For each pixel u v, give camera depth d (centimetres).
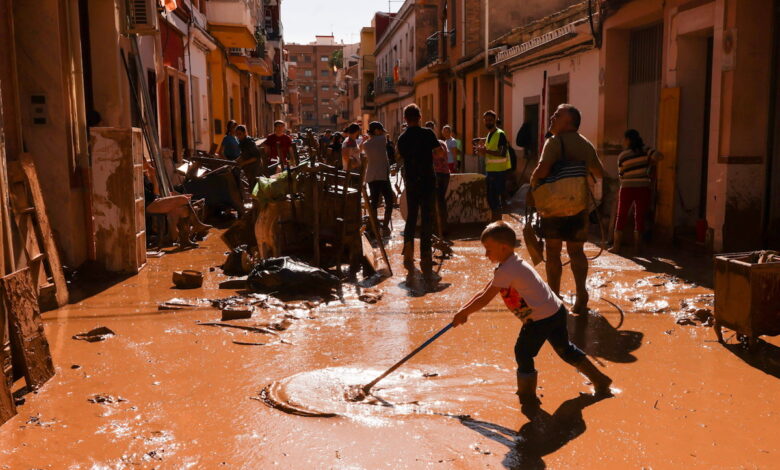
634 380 448
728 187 858
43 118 757
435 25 3488
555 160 616
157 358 498
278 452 347
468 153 2542
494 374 462
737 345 519
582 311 616
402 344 530
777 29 839
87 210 815
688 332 555
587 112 1386
